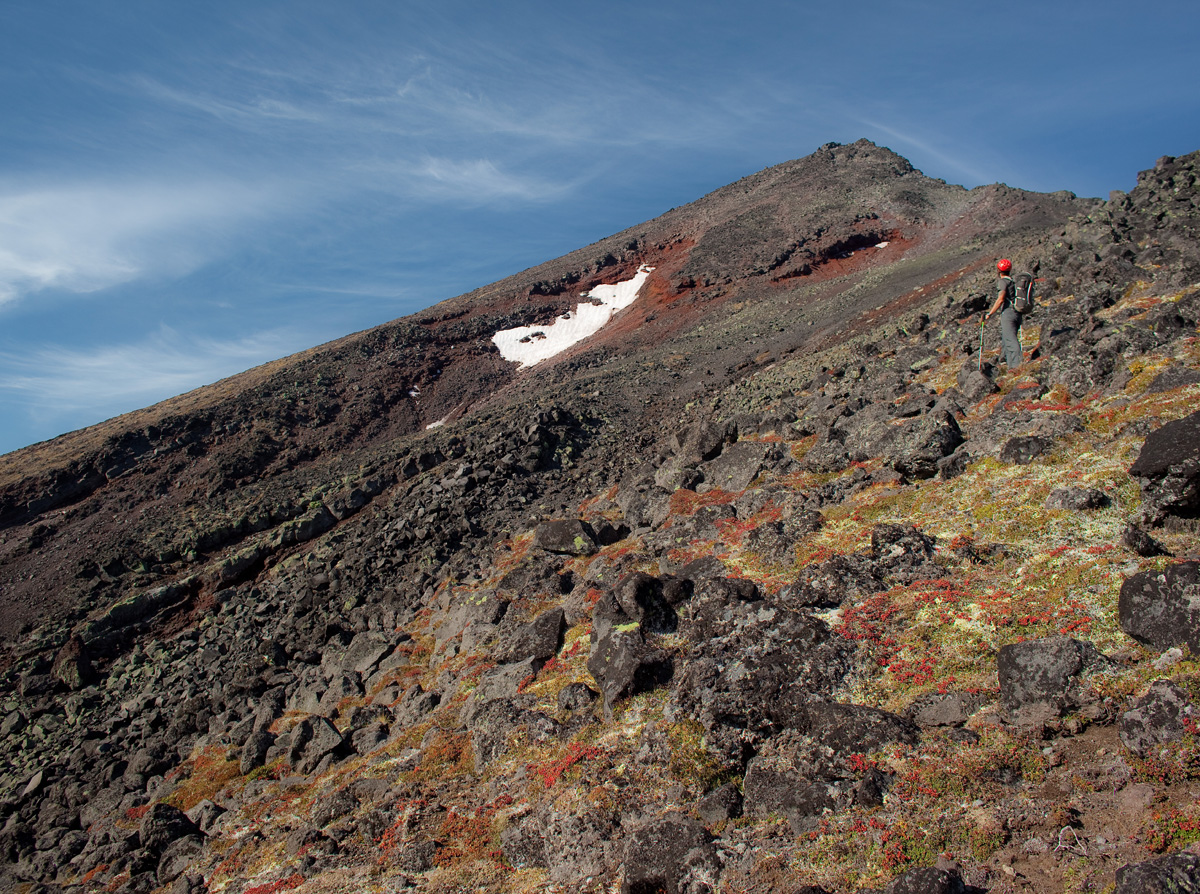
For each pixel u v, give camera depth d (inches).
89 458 2596.0
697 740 512.4
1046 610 486.9
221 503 2165.4
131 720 1242.6
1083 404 754.2
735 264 4409.5
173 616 1617.9
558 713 674.8
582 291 4936.0
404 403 3540.8
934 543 631.8
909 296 2343.8
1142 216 1341.0
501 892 495.2
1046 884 304.3
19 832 1008.2
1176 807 307.6
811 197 5236.2
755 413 1258.6
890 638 532.7
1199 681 347.9
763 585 698.8
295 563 1616.6
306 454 2930.6
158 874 785.6
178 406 3479.3
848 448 955.3
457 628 1064.2
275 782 910.4
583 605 867.4
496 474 1690.5
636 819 488.1
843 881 355.9
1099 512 576.1
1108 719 378.6
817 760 438.9
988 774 377.1
